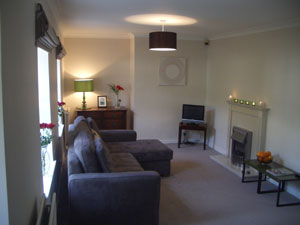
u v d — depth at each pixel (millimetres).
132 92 6152
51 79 2822
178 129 6355
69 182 2584
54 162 2889
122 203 2686
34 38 1767
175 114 6281
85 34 5875
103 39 6070
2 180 1052
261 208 3416
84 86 5719
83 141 2848
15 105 1199
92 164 2770
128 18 3973
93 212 2639
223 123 5617
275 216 3232
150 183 2719
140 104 6070
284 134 3949
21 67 1328
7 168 1068
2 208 1065
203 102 6367
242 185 4094
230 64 5309
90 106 6191
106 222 2686
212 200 3600
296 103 3736
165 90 6148
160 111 6195
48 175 2533
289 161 3871
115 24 4582
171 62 6070
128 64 6258
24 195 1355
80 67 6035
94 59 6082
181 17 3795
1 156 1040
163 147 4375
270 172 3629
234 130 4965
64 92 6004
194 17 3760
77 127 3371
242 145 4793
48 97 2662
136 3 3014
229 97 5211
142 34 5773
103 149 2795
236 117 5039
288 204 3516
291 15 3490
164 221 3059
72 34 5836
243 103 4801
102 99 6160
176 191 3844
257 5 3004
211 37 5953
